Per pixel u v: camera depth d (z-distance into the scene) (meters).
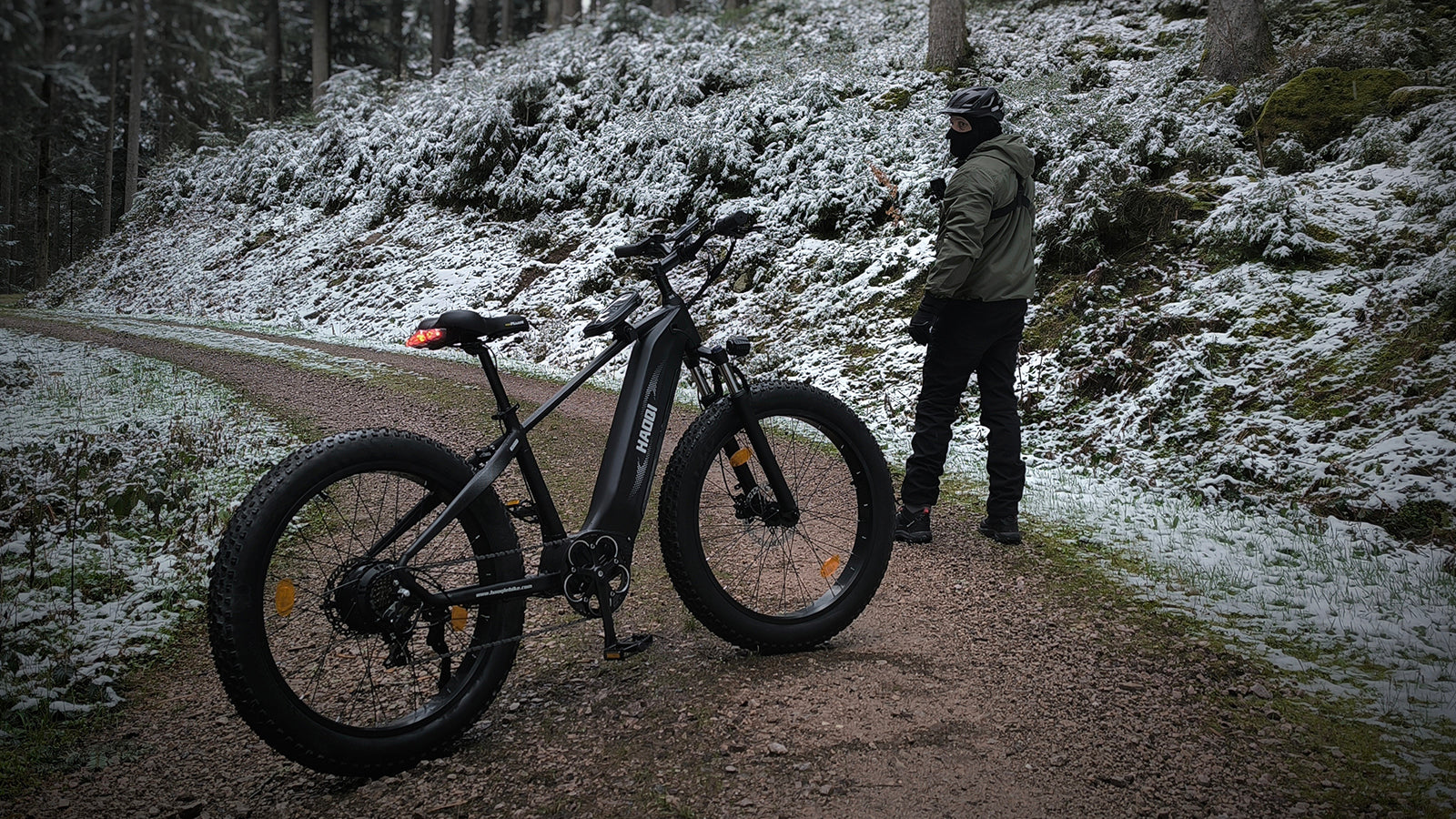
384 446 2.30
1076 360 6.87
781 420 3.19
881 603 3.42
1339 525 4.45
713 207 12.17
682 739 2.37
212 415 7.56
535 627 3.22
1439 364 5.29
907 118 11.73
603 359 2.78
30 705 2.71
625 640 2.68
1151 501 5.04
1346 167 7.55
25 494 5.07
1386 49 8.97
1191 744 2.41
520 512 2.53
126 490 4.43
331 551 2.52
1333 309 6.15
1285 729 2.51
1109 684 2.76
